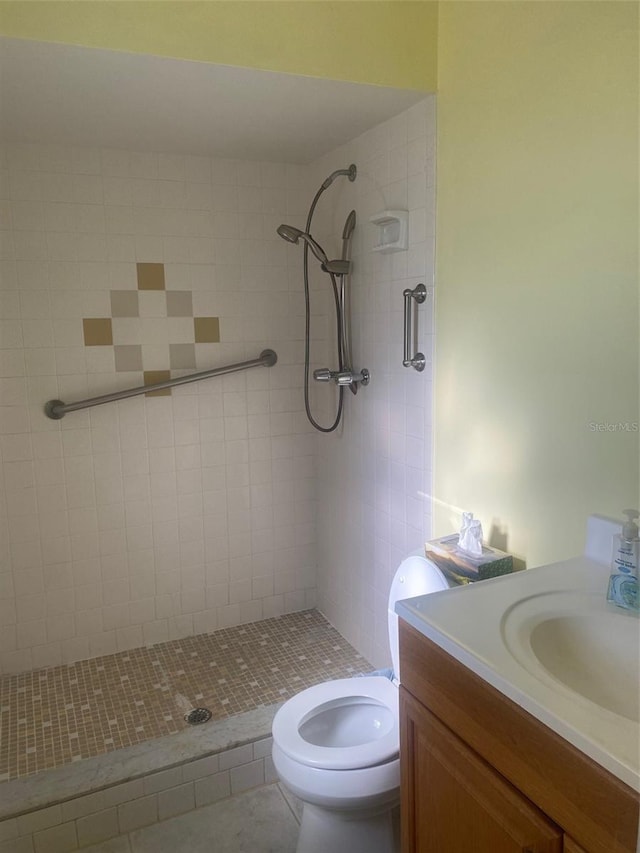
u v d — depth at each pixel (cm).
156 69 166
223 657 257
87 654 258
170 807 192
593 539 145
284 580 290
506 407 168
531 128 154
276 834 184
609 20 132
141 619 265
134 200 242
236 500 275
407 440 214
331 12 173
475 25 169
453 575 167
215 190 253
